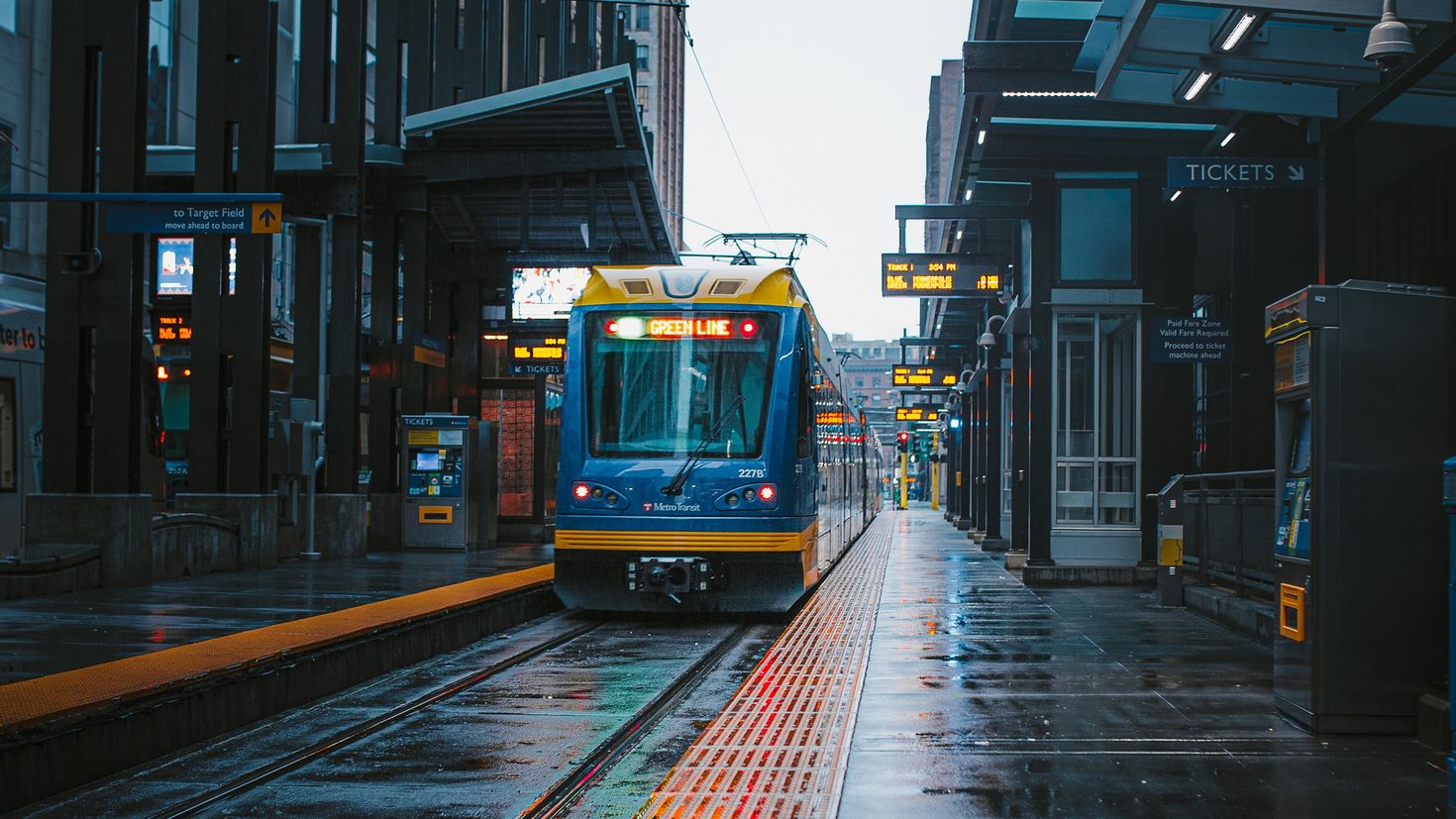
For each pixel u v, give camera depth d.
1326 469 7.29
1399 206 17.97
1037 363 18.31
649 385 14.16
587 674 10.56
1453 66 11.74
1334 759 6.69
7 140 26.78
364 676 10.27
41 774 6.39
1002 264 22.05
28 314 15.70
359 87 20.70
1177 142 17.45
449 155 22.14
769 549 13.65
